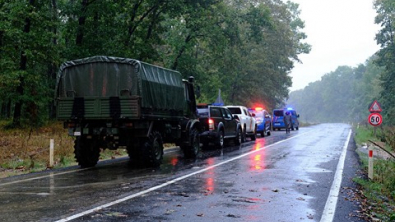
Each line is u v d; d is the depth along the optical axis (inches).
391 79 2338.8
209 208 296.0
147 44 1210.6
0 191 361.7
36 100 1085.8
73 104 514.6
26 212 281.0
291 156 672.4
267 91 2383.1
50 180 426.6
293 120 1804.9
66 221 256.8
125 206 300.2
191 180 423.8
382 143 1028.5
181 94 623.2
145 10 1251.8
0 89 1042.1
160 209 291.4
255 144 957.8
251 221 261.6
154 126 559.8
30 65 1096.8
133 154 599.8
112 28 1085.8
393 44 2295.8
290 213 283.6
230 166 541.6
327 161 607.2
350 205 313.4
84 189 371.2
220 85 1765.5
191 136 652.1
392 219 279.3
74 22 1064.2
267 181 418.6
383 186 427.2
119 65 509.0
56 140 804.0
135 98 491.2
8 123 1124.5
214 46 1395.2
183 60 1328.7
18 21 985.5
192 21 1245.7
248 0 2108.8
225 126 852.0
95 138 529.3
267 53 2256.4
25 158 611.8
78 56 1037.2
